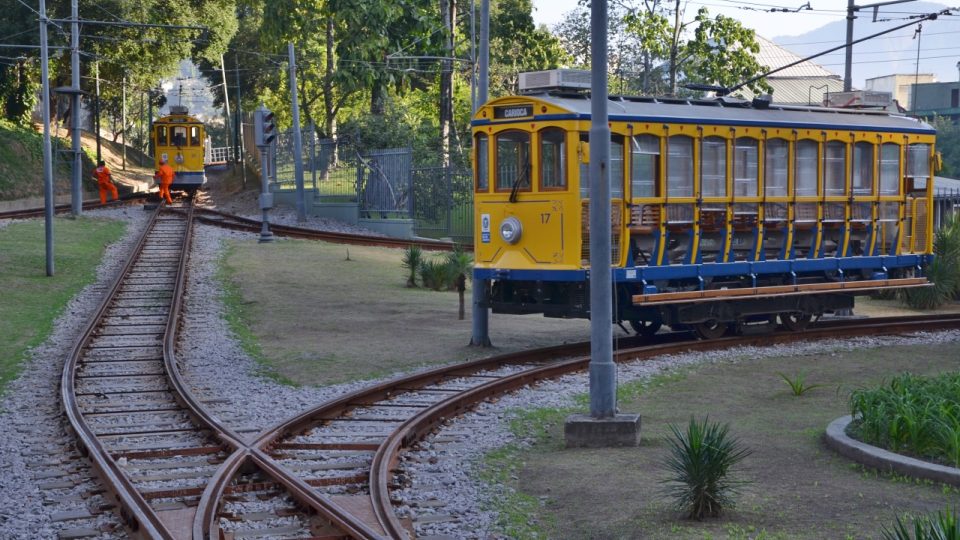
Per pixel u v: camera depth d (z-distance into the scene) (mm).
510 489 9211
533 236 16828
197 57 69438
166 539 7363
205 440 11188
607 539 7664
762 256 18766
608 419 11078
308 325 20500
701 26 48625
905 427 9852
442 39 47094
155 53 61000
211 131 126125
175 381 14047
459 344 18344
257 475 9617
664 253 17203
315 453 10516
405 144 46594
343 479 9367
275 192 47969
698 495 8031
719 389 14312
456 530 8008
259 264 29359
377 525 7938
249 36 79812
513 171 17031
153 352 16969
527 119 16734
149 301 22859
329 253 32281
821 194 19562
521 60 58031
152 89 77812
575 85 16906
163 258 29672
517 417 12438
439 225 39938
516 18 53250
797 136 19031
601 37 11445
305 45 66000
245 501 8742
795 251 19375
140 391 13945
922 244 22062
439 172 39938
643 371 15602
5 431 11664
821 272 20469
